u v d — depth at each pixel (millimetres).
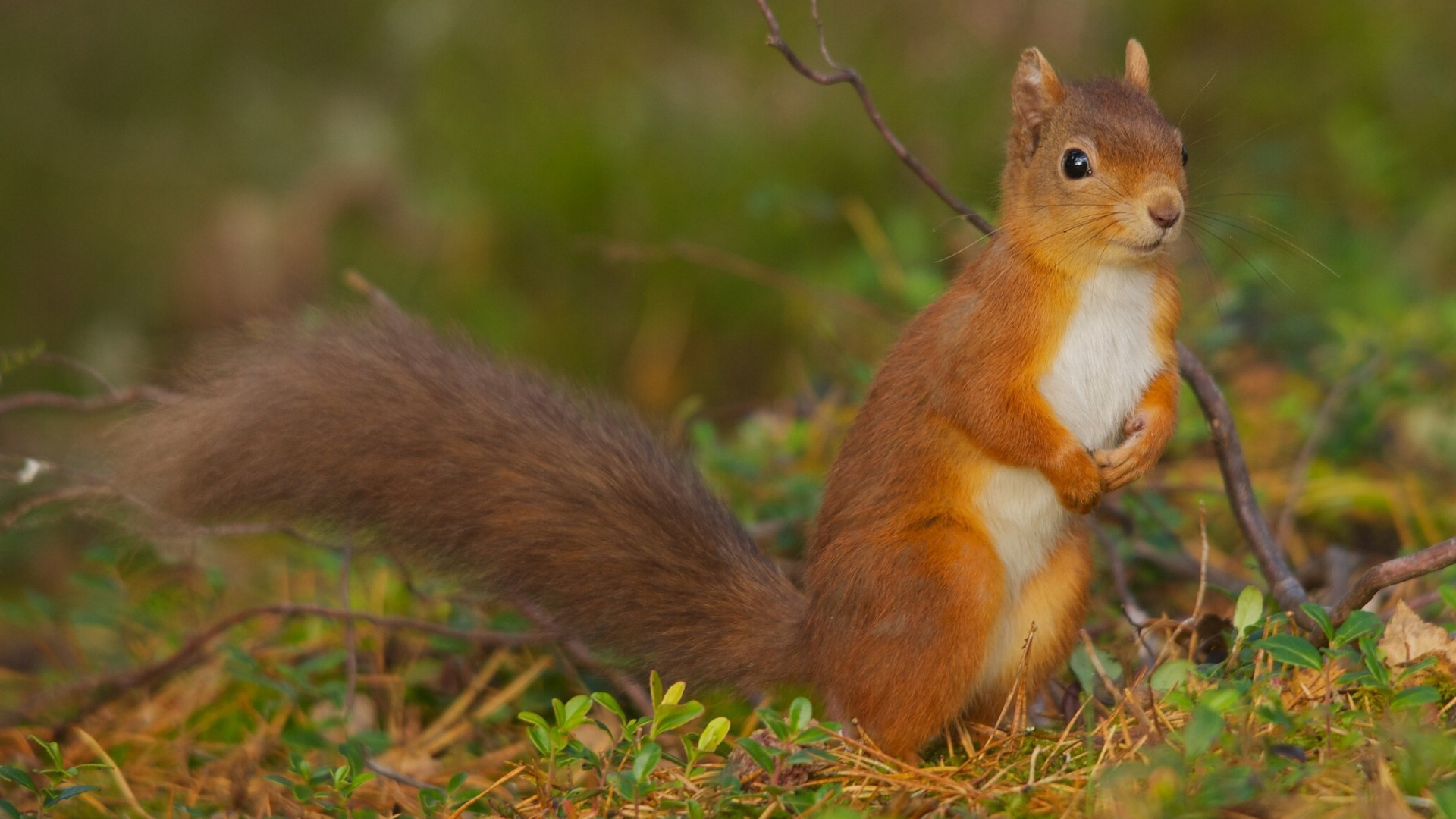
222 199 19438
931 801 6930
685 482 9125
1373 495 11500
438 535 8922
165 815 8852
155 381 14781
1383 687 6730
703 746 7113
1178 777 6184
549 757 7332
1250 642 7441
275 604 10484
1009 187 8625
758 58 19188
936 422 8195
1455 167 17969
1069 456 7938
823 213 13484
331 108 20672
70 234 19250
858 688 7973
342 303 9992
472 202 18656
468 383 9211
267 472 8953
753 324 17109
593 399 9469
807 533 9727
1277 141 17875
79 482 9516
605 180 18203
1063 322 8125
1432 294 15359
